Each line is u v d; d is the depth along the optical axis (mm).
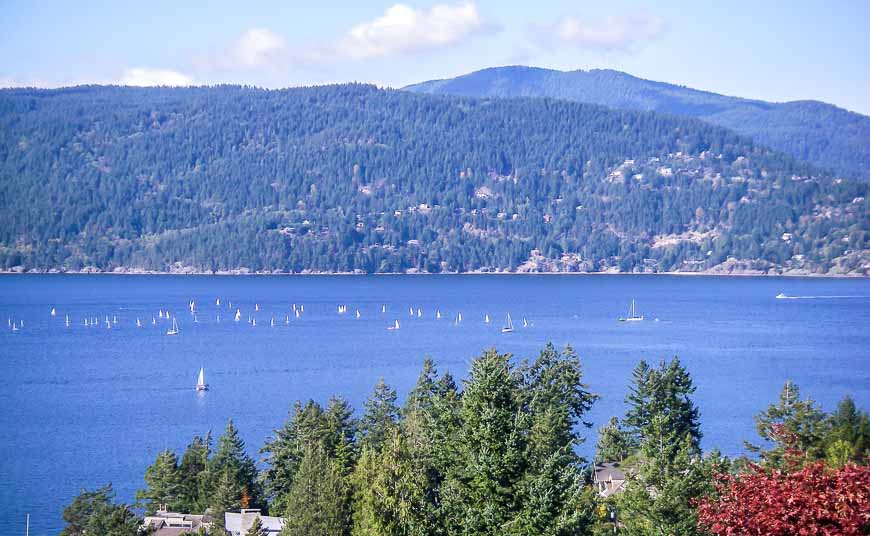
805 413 92250
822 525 34188
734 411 165375
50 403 184250
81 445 143250
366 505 69000
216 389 199000
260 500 101688
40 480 122125
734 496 37094
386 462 68750
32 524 104000
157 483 101938
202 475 100688
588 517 58188
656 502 62875
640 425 102125
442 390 109125
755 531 35000
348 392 191500
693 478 62844
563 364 105062
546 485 54062
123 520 87562
